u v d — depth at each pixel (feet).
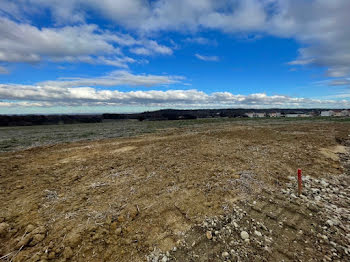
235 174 19.44
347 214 13.37
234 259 9.28
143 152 29.48
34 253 9.15
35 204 13.41
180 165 22.48
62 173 20.11
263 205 14.24
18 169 21.53
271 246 10.17
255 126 71.72
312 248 10.05
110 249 9.66
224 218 12.51
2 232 10.44
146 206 13.44
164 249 9.84
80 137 48.34
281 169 21.83
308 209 13.83
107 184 17.15
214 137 43.83
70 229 10.86
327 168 23.29
